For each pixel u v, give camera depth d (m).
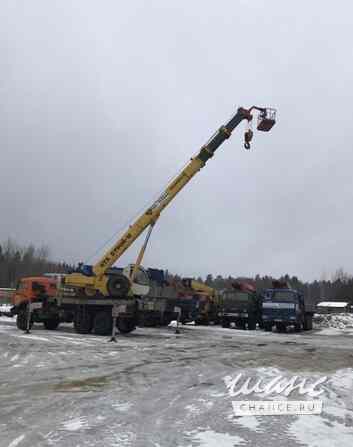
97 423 6.68
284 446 5.83
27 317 22.83
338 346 20.59
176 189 23.89
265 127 24.09
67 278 22.67
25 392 8.84
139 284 23.56
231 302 32.28
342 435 6.39
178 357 14.62
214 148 23.97
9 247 90.75
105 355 14.55
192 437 6.09
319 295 104.12
